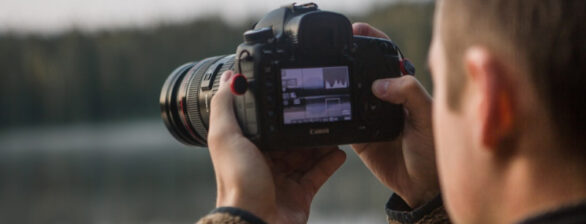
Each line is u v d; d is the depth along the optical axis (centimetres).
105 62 7788
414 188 188
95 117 7756
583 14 84
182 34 7781
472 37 90
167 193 2533
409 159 188
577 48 84
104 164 4272
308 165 195
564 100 85
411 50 5178
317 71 190
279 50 187
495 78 87
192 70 246
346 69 194
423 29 5266
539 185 88
